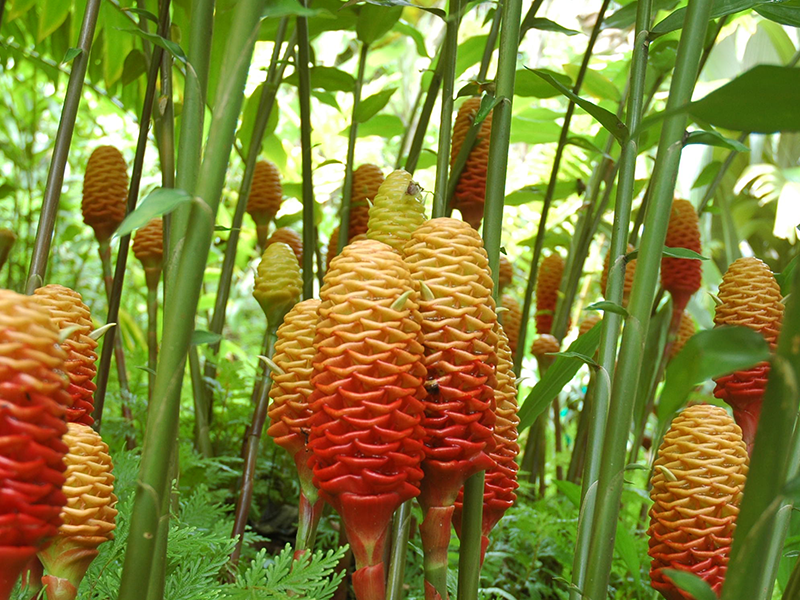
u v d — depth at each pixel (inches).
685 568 34.9
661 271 65.3
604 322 37.7
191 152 31.0
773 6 39.1
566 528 55.6
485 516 36.5
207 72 31.5
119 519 39.6
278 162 87.2
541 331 81.0
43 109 101.2
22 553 25.9
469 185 52.0
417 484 31.1
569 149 97.7
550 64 163.8
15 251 99.5
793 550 42.8
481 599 47.2
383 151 167.6
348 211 59.2
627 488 59.0
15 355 25.9
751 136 111.9
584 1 157.3
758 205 117.7
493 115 37.6
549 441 98.7
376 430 29.6
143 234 64.9
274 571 35.9
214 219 28.7
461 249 32.0
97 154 61.5
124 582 28.9
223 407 71.9
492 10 54.9
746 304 42.3
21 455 25.8
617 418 34.3
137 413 66.1
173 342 28.8
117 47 74.9
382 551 31.1
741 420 41.9
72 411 33.6
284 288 49.3
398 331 29.8
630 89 37.9
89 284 117.6
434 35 156.5
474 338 31.4
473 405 31.5
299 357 35.4
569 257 76.1
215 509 48.2
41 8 69.1
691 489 35.0
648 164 95.6
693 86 33.2
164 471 29.1
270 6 28.9
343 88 64.3
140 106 79.3
